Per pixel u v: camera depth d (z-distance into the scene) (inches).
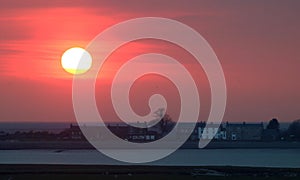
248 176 4778.5
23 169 5113.2
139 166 5703.7
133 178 4475.9
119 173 4800.7
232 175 4842.5
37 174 4665.4
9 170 4987.7
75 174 4677.7
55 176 4530.0
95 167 5438.0
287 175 4901.6
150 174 4768.7
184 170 5152.6
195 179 4505.4
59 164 5969.5
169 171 5039.4
